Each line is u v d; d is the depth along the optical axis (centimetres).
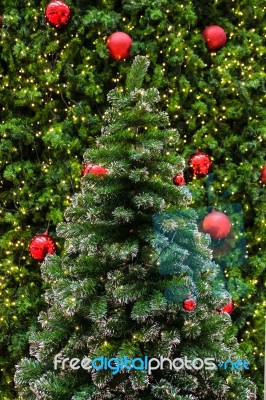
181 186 134
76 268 128
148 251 123
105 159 126
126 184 126
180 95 183
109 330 123
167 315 126
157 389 121
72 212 130
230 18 191
